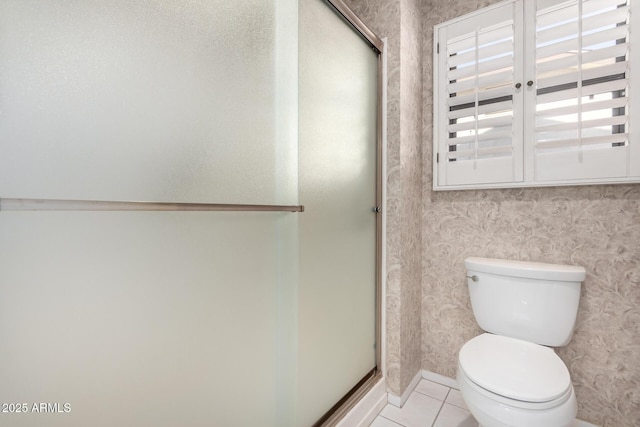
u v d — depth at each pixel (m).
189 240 0.78
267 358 1.01
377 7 1.60
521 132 1.47
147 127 0.69
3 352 0.51
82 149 0.59
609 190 1.32
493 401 0.97
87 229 0.60
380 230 1.59
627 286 1.29
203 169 0.81
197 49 0.80
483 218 1.63
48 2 0.55
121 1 0.65
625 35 1.24
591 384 1.36
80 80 0.59
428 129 1.80
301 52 1.10
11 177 0.51
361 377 1.48
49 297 0.56
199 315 0.81
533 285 1.32
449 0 1.71
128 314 0.66
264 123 0.99
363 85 1.47
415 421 1.44
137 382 0.68
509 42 1.49
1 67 0.50
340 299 1.32
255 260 0.97
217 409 0.85
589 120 1.32
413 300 1.72
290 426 1.06
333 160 1.27
